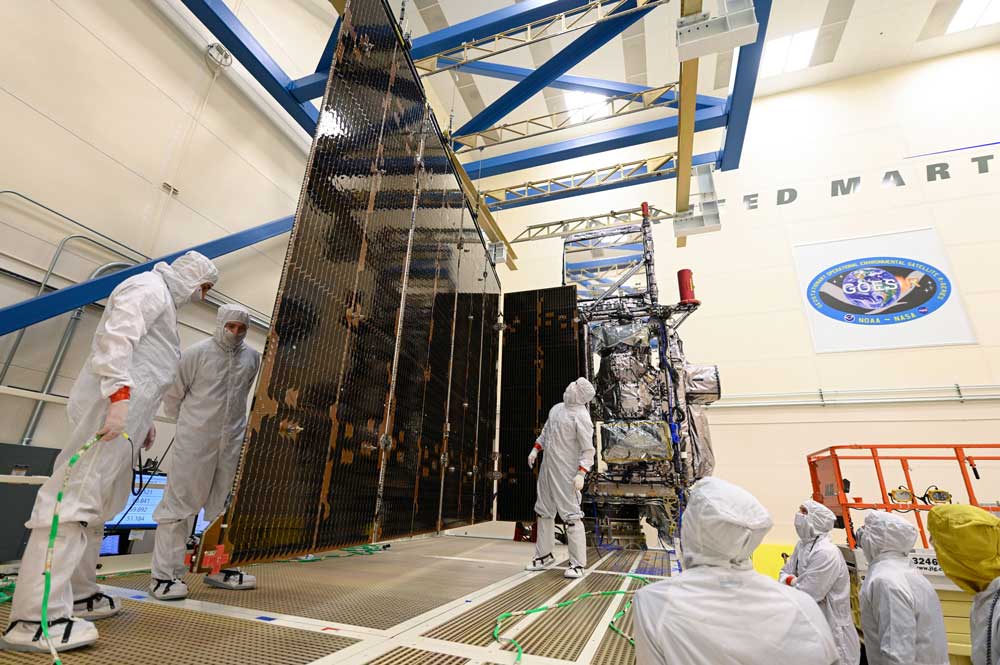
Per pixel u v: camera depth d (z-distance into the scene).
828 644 1.30
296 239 2.85
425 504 5.01
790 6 10.48
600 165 13.63
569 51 7.32
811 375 9.95
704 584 1.44
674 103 8.48
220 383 3.39
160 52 5.48
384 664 2.10
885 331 9.74
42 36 4.34
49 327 4.30
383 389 3.99
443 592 3.67
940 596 4.29
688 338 11.05
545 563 5.04
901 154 10.92
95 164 4.71
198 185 5.84
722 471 9.88
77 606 2.41
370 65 3.96
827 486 6.71
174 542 3.06
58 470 2.15
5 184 4.00
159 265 2.76
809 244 10.90
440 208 5.84
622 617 3.12
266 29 7.29
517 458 8.40
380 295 3.99
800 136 11.91
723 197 11.94
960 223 9.98
